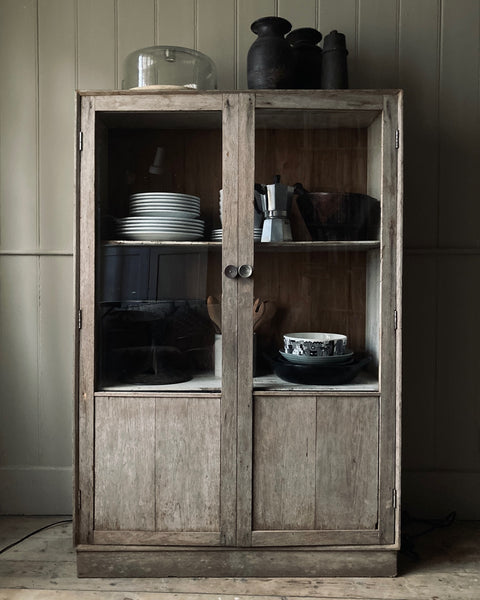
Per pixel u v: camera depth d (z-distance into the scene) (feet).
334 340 5.81
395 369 5.73
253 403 5.74
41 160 7.15
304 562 5.83
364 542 5.78
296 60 6.24
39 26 7.11
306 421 5.74
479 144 7.15
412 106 7.13
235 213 5.76
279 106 5.70
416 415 7.27
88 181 5.70
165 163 5.80
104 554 5.79
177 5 7.10
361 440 5.75
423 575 5.88
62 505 7.27
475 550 6.42
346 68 6.09
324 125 5.79
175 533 5.76
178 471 5.75
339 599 5.42
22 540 6.59
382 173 5.66
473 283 7.18
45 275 7.21
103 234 5.81
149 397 5.72
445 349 7.23
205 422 5.73
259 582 5.73
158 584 5.68
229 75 7.11
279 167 5.79
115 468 5.74
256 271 5.81
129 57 6.40
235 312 5.75
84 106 5.69
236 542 5.75
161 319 5.79
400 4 7.07
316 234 5.86
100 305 5.80
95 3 7.11
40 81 7.13
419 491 7.23
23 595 5.46
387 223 5.67
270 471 5.75
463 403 7.25
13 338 7.23
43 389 7.27
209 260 5.78
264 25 6.06
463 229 7.15
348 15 7.08
